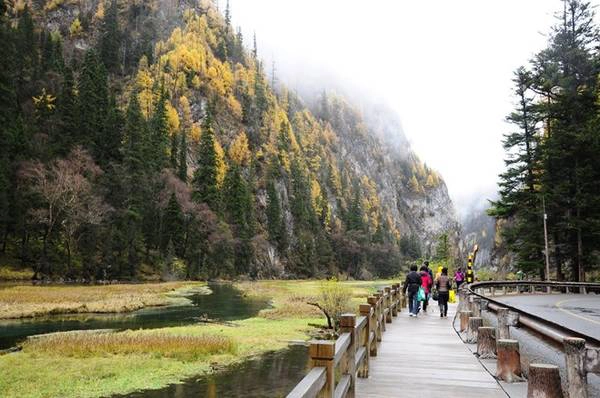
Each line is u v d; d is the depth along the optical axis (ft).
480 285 76.38
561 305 65.67
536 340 42.70
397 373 26.63
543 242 122.83
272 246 391.24
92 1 619.67
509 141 128.16
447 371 27.09
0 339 65.10
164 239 264.93
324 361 12.39
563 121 121.60
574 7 123.95
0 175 181.88
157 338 61.05
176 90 476.54
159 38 591.37
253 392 41.65
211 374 47.96
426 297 62.39
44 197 194.90
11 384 41.16
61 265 194.18
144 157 284.00
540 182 122.31
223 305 124.26
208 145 340.59
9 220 185.57
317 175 614.75
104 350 54.54
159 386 43.01
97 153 257.34
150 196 270.26
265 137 533.55
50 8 583.99
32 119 250.57
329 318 83.25
